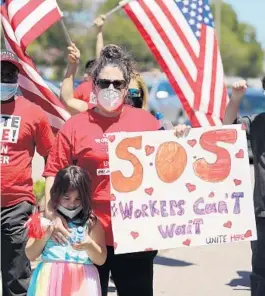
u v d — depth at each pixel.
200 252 19.00
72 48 12.98
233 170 10.52
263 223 11.59
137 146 10.23
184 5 14.86
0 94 11.59
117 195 10.18
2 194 11.78
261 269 11.73
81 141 10.31
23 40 13.41
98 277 10.10
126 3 14.93
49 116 13.25
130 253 10.41
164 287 15.66
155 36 14.79
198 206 10.43
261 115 11.55
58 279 9.85
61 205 9.91
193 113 14.77
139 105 13.73
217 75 14.84
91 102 14.30
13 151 11.80
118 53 10.40
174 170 10.35
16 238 11.84
